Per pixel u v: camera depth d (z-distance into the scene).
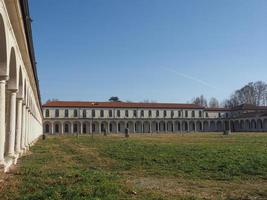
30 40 17.61
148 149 28.59
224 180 12.83
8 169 14.16
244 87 155.88
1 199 8.80
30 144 34.78
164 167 16.44
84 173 12.88
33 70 26.53
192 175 13.95
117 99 149.88
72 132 115.81
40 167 15.90
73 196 8.78
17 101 20.28
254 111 130.75
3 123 12.46
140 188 10.68
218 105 177.88
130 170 15.58
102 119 119.56
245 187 11.36
